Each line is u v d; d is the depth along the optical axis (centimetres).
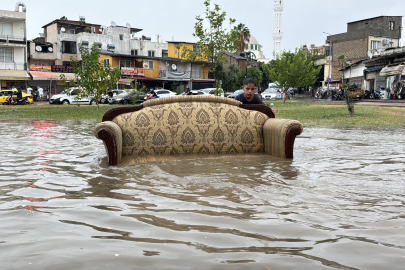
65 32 4269
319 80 4934
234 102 449
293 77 2716
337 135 669
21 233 178
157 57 4203
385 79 2827
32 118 1241
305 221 194
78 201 233
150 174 311
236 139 429
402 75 2456
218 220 195
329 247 160
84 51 1912
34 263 145
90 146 505
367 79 3052
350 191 255
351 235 175
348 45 4206
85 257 150
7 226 188
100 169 339
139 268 140
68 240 169
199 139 418
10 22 3531
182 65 4519
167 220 196
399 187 267
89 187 270
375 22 4150
